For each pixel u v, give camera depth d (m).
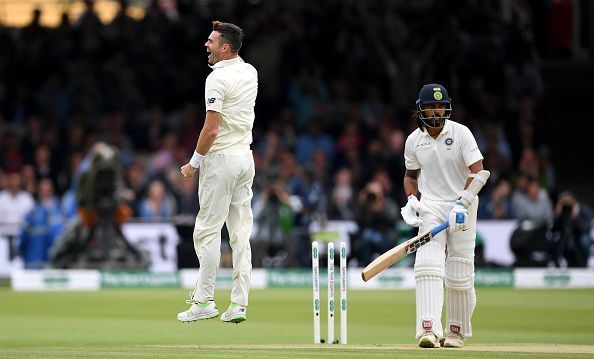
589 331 41.22
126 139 81.44
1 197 72.94
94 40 85.88
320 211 71.44
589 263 68.75
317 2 86.06
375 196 67.69
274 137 76.50
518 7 89.12
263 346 31.52
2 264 71.94
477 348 30.58
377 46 84.88
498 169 75.50
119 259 69.31
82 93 83.25
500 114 81.25
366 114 81.69
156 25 86.12
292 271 68.00
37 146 79.62
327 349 29.81
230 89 31.12
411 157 31.66
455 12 83.94
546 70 89.44
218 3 87.00
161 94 84.69
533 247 68.94
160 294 62.19
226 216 31.59
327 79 84.50
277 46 85.81
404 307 53.19
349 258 68.88
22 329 42.16
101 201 67.88
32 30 86.31
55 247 68.88
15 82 85.00
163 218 72.31
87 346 33.06
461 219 30.14
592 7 89.69
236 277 31.80
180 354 27.95
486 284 67.19
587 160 87.38
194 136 80.12
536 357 27.58
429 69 82.25
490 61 82.06
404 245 30.70
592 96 89.00
